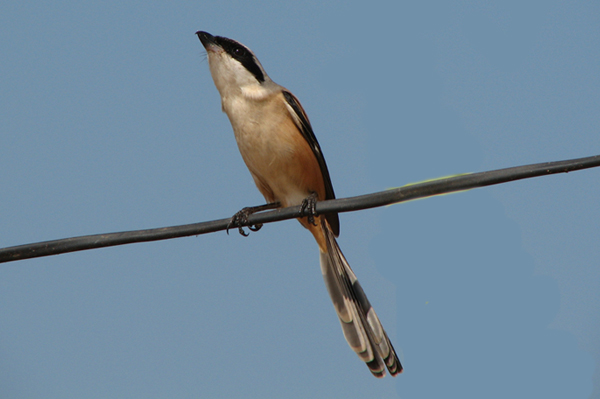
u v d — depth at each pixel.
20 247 7.71
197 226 7.74
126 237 7.76
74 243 7.71
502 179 6.70
